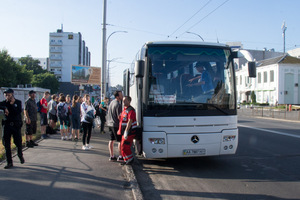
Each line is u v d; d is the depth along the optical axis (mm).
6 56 47125
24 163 6602
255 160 7680
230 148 6410
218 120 6312
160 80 6262
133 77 8180
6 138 6148
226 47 6707
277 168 6816
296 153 8531
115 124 6957
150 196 4922
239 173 6402
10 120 6152
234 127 6492
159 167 6988
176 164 7293
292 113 30828
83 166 6469
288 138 11586
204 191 5172
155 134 6086
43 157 7312
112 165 6641
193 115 6195
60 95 10562
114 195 4680
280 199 4750
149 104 6172
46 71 92125
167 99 6191
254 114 30391
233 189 5277
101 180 5434
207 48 6590
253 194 4992
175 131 6125
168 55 6395
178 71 6348
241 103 50656
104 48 15914
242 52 6980
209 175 6262
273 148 9383
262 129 15055
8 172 5824
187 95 6262
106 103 12930
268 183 5637
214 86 6426
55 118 12031
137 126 6520
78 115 10406
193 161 7625
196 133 6172
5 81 46844
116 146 9367
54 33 102188
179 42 6508
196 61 6461
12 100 6172
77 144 9562
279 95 43438
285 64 43500
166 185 5551
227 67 6605
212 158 7973
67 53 102562
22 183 5125
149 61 6309
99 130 14062
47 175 5660
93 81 25797
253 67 6559
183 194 5016
